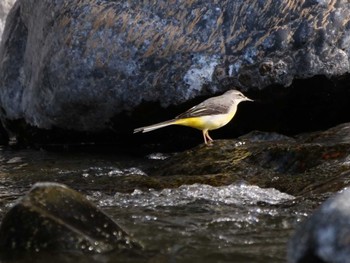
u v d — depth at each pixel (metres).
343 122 14.90
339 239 5.56
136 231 8.32
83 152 15.91
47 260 7.07
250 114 14.76
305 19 13.97
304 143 11.92
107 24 14.76
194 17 14.43
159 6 14.65
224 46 14.24
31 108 16.56
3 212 9.63
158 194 10.47
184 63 14.35
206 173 11.66
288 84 14.11
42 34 15.90
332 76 14.02
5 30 18.27
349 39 13.97
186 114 13.58
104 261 7.08
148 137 15.80
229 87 14.27
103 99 14.96
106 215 7.68
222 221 8.77
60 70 15.17
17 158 15.45
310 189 10.00
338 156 10.94
